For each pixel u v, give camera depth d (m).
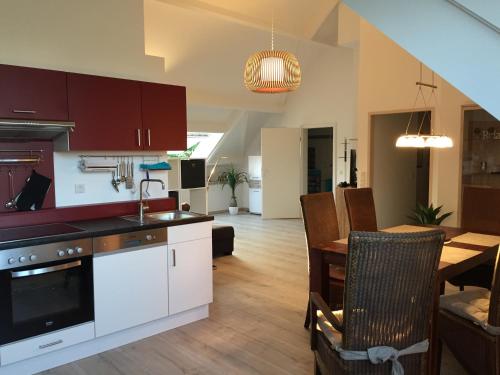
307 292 4.14
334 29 7.07
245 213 9.73
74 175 3.39
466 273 3.32
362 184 5.94
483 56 1.06
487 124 4.89
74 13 3.27
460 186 5.03
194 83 7.08
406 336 1.94
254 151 9.73
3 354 2.50
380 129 6.09
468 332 2.32
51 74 2.96
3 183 3.03
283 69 3.75
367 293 1.84
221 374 2.63
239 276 4.70
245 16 5.80
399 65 5.44
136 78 3.67
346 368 1.92
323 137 10.55
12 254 2.47
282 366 2.73
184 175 7.53
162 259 3.20
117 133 3.34
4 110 2.75
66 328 2.75
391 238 1.77
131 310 3.05
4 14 2.94
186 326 3.38
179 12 5.60
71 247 2.71
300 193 8.94
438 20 1.13
